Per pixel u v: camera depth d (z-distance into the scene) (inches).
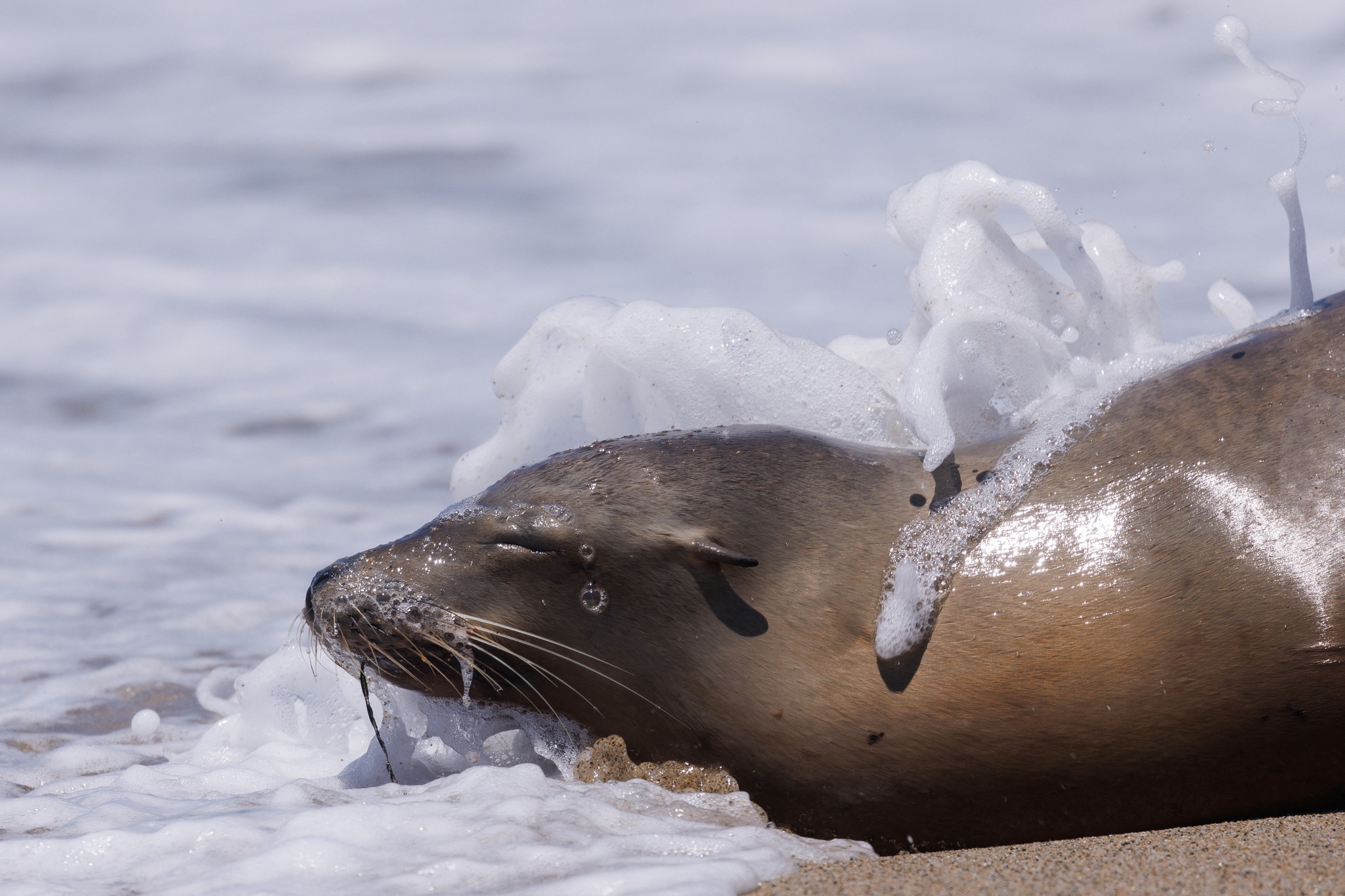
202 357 1915.6
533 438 893.2
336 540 1234.6
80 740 806.5
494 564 647.8
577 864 497.7
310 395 1729.8
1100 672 557.3
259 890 466.6
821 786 606.5
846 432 803.4
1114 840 537.0
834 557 613.3
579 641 642.8
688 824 558.9
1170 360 757.9
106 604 1074.1
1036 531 585.3
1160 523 570.3
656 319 831.7
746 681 610.9
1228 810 576.1
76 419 1672.0
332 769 721.0
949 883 483.5
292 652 803.4
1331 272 1750.7
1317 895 459.5
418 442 1534.2
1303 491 557.9
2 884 490.3
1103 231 876.0
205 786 693.3
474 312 2053.4
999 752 574.2
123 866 506.9
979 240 827.4
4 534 1266.0
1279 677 542.0
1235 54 808.9
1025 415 711.7
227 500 1360.7
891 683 581.0
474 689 674.2
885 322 1779.0
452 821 543.5
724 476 642.2
